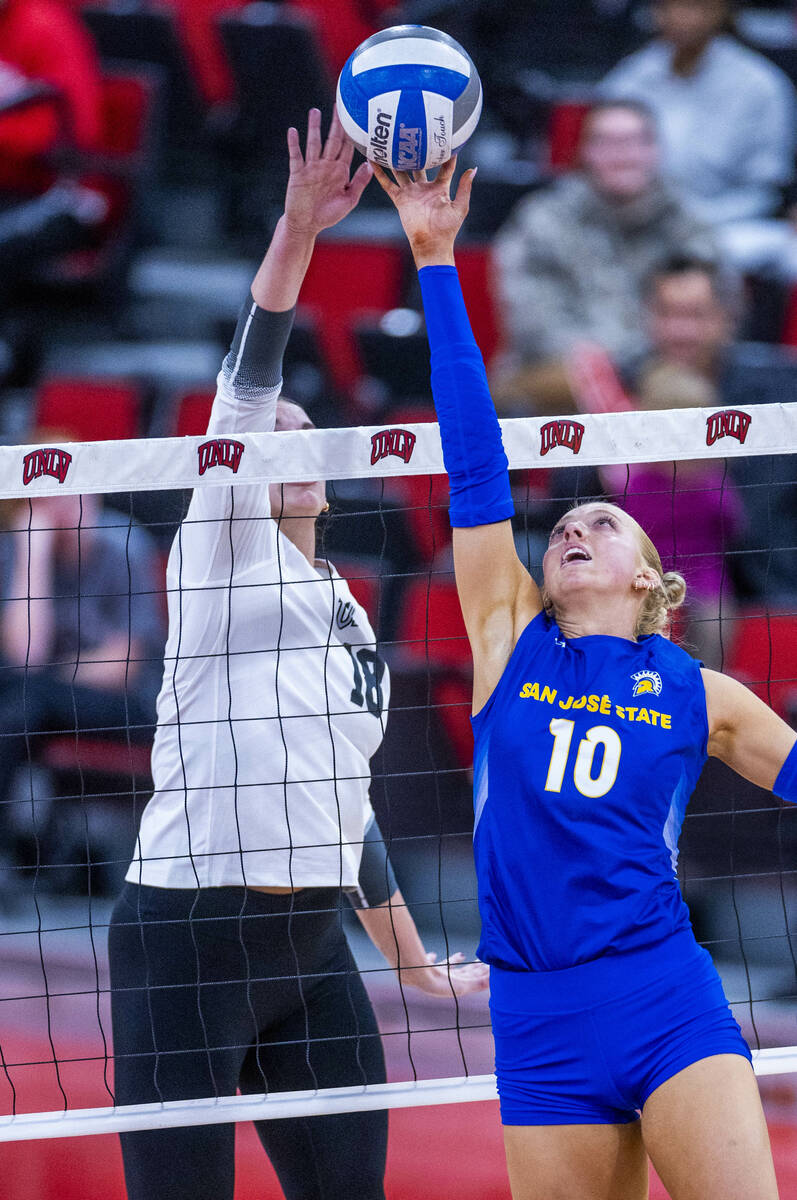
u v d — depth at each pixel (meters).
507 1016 8.32
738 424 9.94
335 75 30.44
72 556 19.14
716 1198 7.61
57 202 25.80
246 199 29.62
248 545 9.55
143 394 23.62
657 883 8.31
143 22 29.02
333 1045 9.55
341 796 9.59
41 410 23.66
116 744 19.08
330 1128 9.39
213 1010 9.12
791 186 26.62
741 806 17.89
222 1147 9.08
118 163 26.62
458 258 25.08
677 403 19.23
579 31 32.38
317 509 10.17
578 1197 8.09
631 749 8.48
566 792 8.36
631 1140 8.23
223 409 9.79
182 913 9.15
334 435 9.55
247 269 29.34
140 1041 9.05
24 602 18.95
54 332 27.14
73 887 19.56
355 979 9.85
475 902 18.58
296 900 9.36
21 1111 15.27
